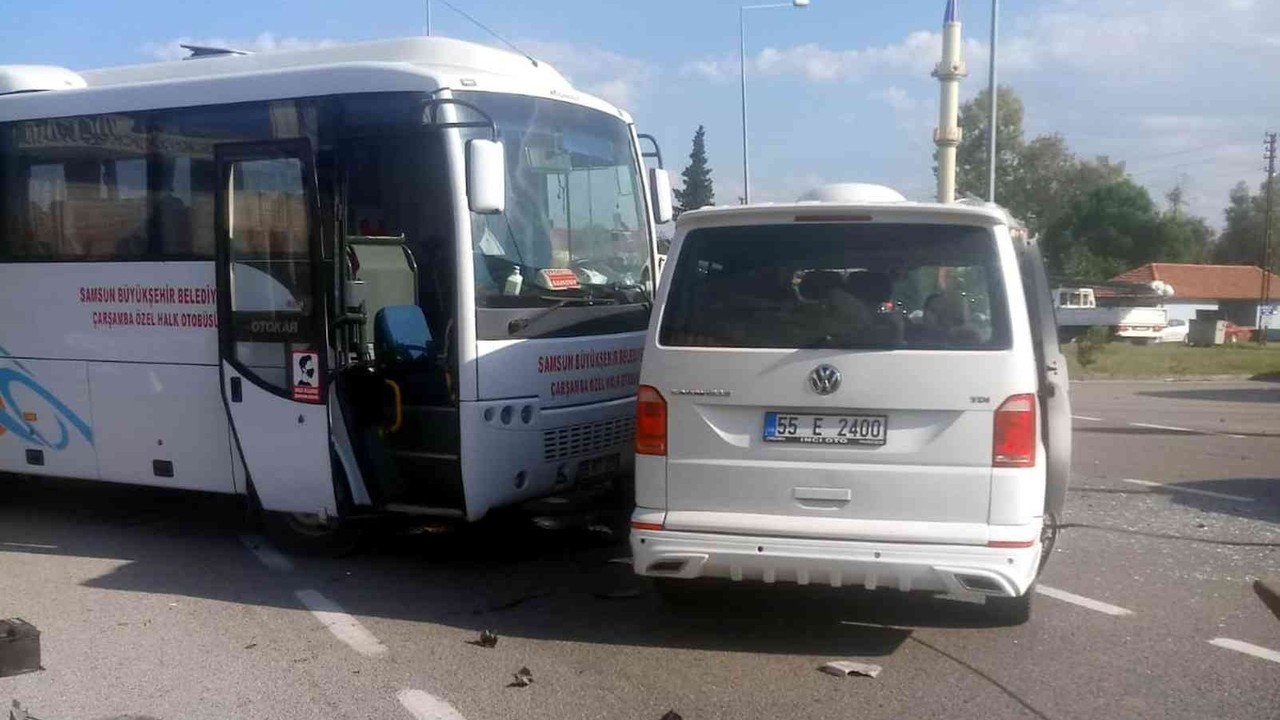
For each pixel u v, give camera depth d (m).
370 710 5.52
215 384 8.62
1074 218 78.88
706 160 36.66
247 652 6.40
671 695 5.68
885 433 5.79
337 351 7.98
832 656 6.23
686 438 6.04
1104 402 22.95
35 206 9.38
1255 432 16.39
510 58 8.74
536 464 8.03
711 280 6.07
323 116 8.02
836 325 5.86
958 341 5.73
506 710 5.50
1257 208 102.94
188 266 8.65
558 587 7.68
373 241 7.88
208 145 8.53
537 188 8.33
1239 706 5.49
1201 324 57.91
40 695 5.75
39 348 9.44
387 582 7.84
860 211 5.88
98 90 9.02
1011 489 5.68
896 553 5.75
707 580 6.96
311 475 8.09
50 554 8.74
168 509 10.31
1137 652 6.27
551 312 8.10
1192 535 9.14
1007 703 5.54
